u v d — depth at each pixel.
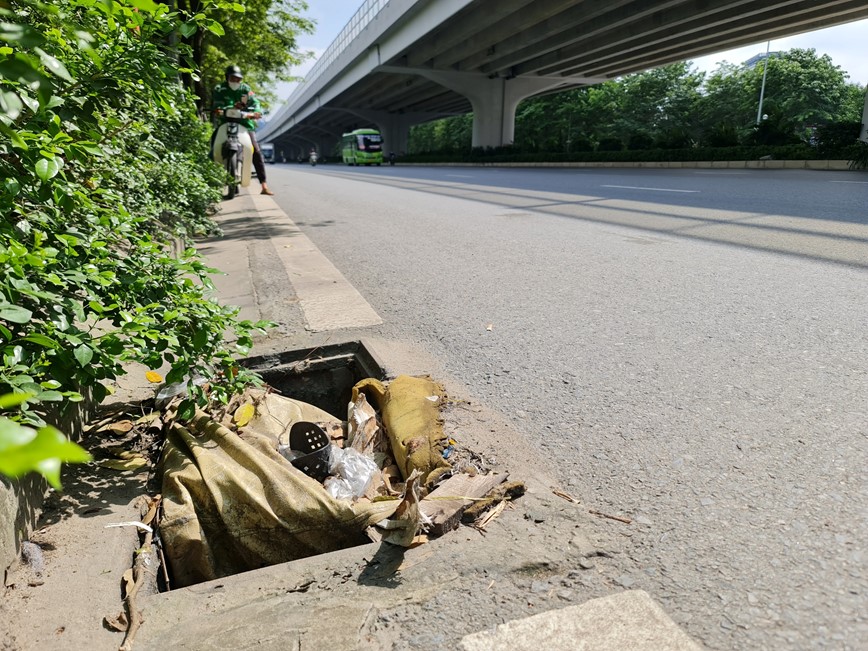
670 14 27.20
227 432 2.82
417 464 2.64
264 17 18.84
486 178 23.70
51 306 2.33
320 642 1.68
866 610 1.70
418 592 1.85
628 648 1.62
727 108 57.69
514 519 2.20
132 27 2.50
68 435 2.82
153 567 2.13
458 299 5.18
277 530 2.39
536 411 3.07
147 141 4.80
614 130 59.12
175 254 5.92
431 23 30.64
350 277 6.24
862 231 7.32
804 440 2.64
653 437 2.75
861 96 58.09
